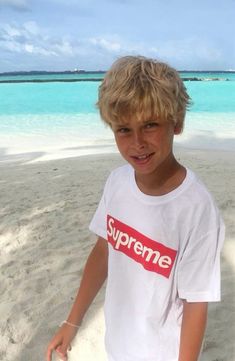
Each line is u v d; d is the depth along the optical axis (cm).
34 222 205
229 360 108
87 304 74
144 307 61
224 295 136
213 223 56
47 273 156
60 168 330
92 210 217
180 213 57
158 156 56
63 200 236
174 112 54
